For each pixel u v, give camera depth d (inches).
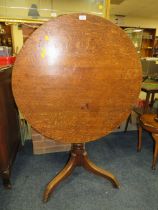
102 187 54.7
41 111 39.8
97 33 37.3
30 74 36.9
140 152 74.7
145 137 88.0
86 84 39.4
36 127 40.9
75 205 48.2
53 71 37.4
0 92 47.6
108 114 43.0
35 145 70.0
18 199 49.7
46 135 42.1
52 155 71.2
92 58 38.0
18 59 35.8
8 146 53.3
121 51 39.1
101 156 71.2
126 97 42.6
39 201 49.2
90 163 54.7
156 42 310.5
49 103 39.5
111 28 37.7
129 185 55.7
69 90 39.3
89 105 41.2
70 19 35.9
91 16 36.6
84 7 76.6
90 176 59.4
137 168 64.2
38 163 65.9
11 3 70.7
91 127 43.3
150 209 47.5
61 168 63.3
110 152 74.3
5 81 51.8
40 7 73.6
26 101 38.6
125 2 214.4
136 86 42.3
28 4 72.2
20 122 73.4
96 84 39.8
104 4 76.0
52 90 38.6
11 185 54.5
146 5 228.5
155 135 60.9
